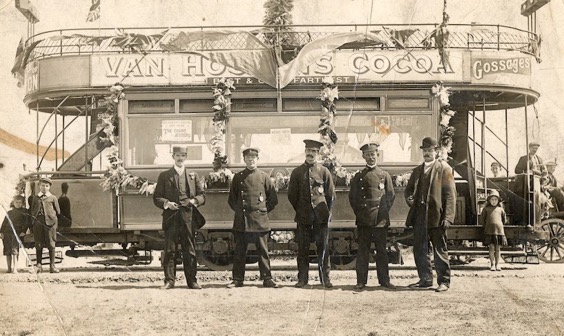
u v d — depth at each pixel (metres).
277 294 9.40
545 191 13.23
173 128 11.26
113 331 7.59
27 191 11.81
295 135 11.13
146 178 11.20
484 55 11.72
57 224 11.58
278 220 11.06
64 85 11.93
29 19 12.85
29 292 9.55
